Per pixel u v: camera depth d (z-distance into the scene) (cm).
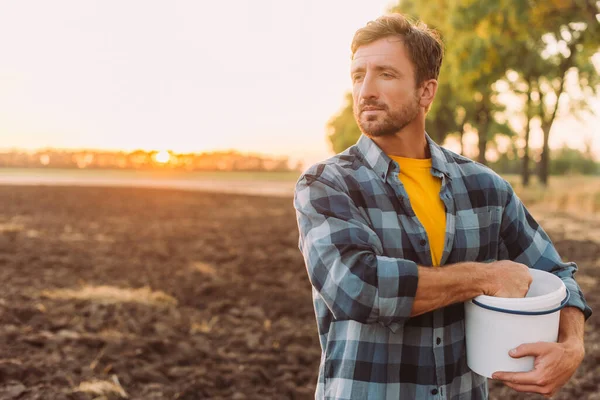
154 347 488
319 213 169
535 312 162
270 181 4947
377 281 156
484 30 1466
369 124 178
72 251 969
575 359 168
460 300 165
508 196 198
